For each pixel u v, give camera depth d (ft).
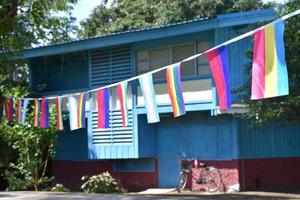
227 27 53.01
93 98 62.75
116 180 62.08
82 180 64.03
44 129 59.47
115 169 63.05
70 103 40.78
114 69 61.77
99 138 62.08
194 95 55.57
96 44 61.41
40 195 50.31
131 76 60.18
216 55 26.86
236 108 50.57
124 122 35.14
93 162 65.10
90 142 62.64
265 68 24.56
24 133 59.41
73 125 40.42
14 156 64.75
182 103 29.78
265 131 57.11
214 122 56.39
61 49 64.28
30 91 66.08
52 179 63.67
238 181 54.44
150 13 94.32
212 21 52.85
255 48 24.99
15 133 59.52
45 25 51.72
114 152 60.70
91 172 65.21
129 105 59.52
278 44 24.06
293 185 58.65
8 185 64.08
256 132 56.39
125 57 61.05
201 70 55.62
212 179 55.88
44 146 60.75
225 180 55.31
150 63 59.26
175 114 30.09
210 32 54.90
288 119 46.50
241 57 52.60
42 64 69.46
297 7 43.73
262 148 56.65
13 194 51.93
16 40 39.88
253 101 46.52
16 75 71.26
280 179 57.72
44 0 36.29
